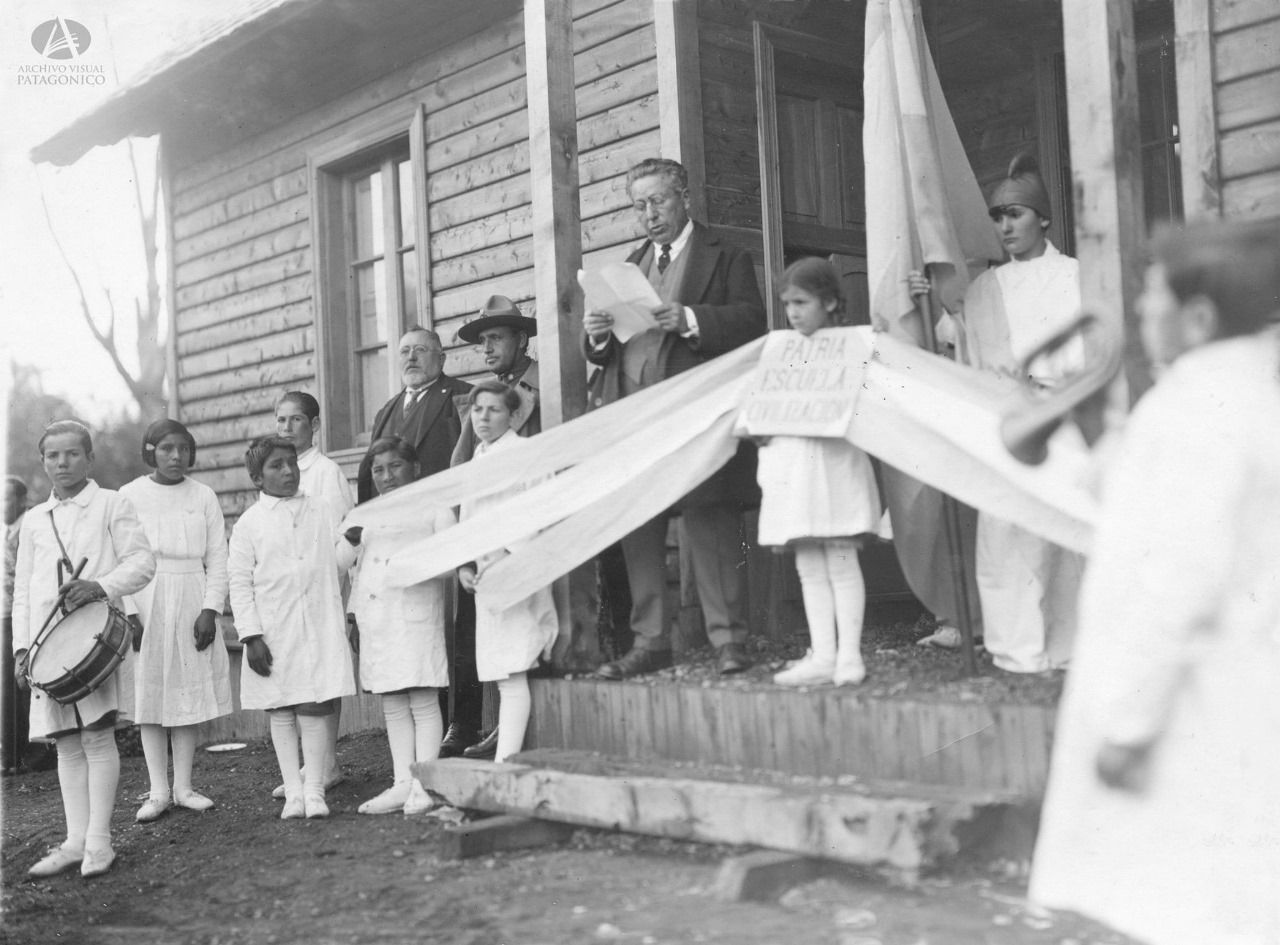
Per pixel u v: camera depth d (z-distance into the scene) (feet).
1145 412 6.50
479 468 14.98
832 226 19.92
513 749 14.78
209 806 17.81
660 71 18.56
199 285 32.53
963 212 14.76
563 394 15.53
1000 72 21.89
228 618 27.27
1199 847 6.24
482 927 10.43
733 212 18.67
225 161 31.17
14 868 15.48
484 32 23.84
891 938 8.68
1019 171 13.39
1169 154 19.29
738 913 9.86
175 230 33.27
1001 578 12.17
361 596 16.20
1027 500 11.28
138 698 17.30
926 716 10.82
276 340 29.84
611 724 13.84
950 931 8.68
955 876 9.84
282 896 12.59
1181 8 12.47
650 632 14.66
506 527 14.67
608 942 9.53
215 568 18.02
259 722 26.43
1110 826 6.51
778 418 12.62
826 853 10.21
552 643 15.11
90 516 15.38
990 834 9.93
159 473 18.13
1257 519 6.17
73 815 15.25
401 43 25.57
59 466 15.29
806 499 12.29
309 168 28.25
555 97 15.71
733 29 18.97
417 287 25.38
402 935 10.64
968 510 13.93
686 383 13.79
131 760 24.57
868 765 11.26
